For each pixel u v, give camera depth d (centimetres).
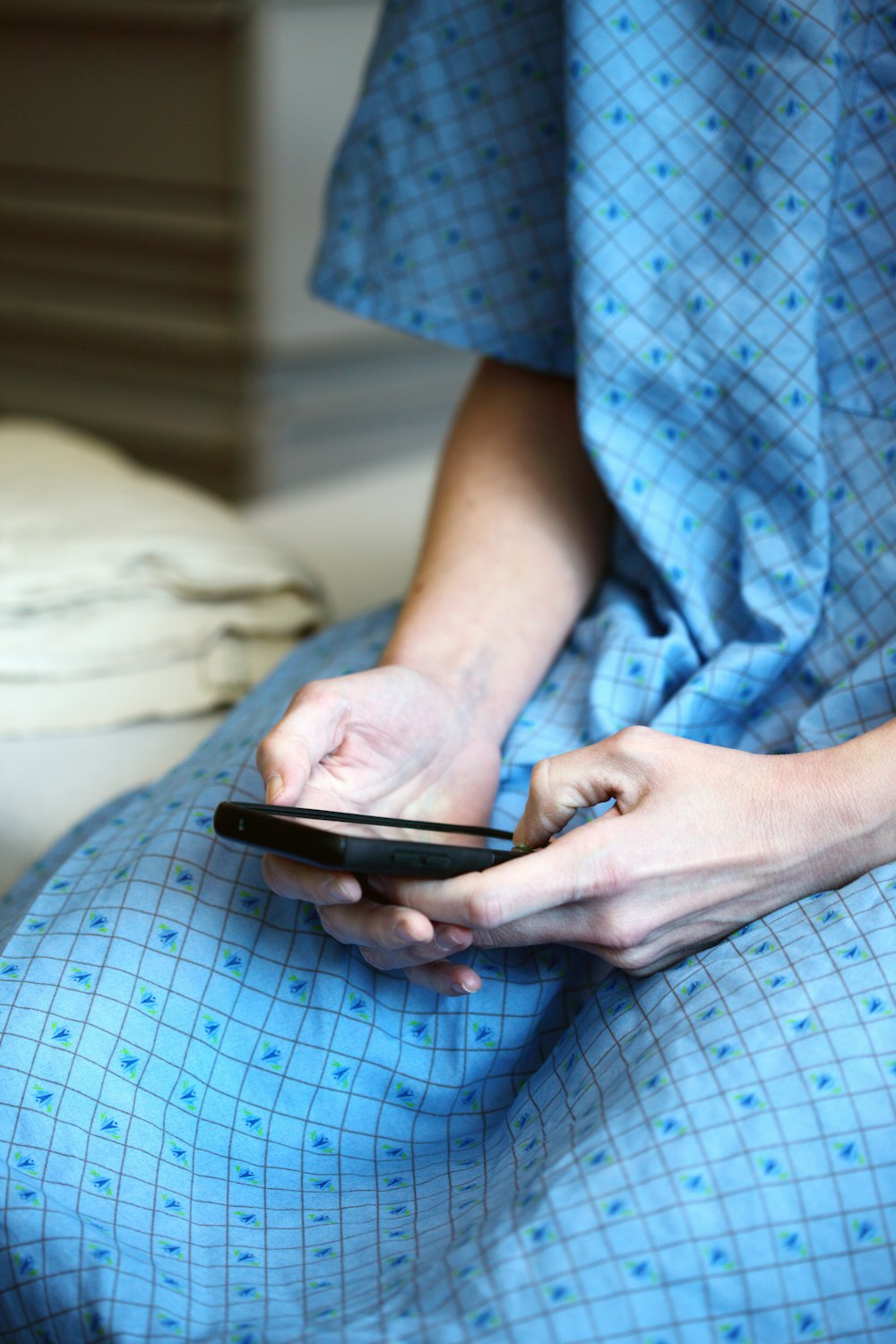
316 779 61
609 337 75
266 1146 61
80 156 303
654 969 60
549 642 80
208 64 276
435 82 83
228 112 278
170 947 62
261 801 68
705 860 56
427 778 67
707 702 71
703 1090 51
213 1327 51
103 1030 60
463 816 68
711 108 72
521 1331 47
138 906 63
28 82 303
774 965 55
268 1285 54
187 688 105
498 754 72
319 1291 53
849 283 72
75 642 104
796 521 74
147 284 306
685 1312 48
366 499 168
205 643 108
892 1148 50
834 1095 50
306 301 300
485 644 76
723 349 73
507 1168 57
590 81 73
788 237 71
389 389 329
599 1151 50
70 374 325
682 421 76
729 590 77
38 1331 51
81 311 317
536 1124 58
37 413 334
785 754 64
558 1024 65
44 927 65
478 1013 63
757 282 72
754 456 75
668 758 58
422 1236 55
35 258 320
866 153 70
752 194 71
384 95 85
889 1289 49
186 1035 61
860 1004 53
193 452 312
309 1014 62
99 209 304
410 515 160
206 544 112
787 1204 49
